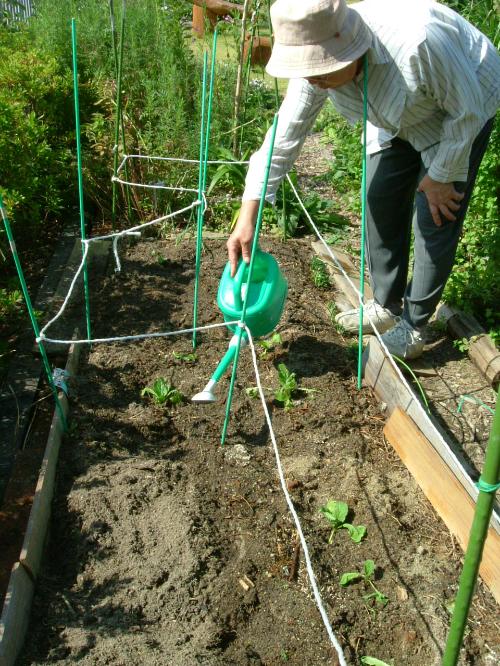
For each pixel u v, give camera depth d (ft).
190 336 11.70
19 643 6.85
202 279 13.35
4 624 6.58
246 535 8.25
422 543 8.32
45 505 8.13
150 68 18.99
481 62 8.89
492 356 11.19
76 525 8.12
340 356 11.40
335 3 7.50
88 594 7.47
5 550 8.07
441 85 8.36
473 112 8.43
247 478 9.00
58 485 8.63
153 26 20.31
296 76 7.80
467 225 13.61
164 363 11.04
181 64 19.57
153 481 8.72
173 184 15.56
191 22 30.04
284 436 9.74
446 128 8.70
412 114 8.92
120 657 6.82
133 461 9.04
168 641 7.03
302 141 9.27
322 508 8.58
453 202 9.46
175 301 12.68
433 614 7.52
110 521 8.16
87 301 10.66
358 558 8.07
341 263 14.17
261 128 18.28
